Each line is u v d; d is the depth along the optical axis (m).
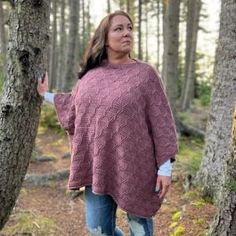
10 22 2.77
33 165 7.48
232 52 4.47
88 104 2.62
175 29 9.05
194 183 4.99
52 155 8.10
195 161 6.14
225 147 4.55
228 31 4.47
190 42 16.61
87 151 2.70
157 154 2.61
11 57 2.79
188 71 16.84
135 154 2.55
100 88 2.60
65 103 2.86
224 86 4.56
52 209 5.32
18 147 2.91
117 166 2.61
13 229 4.43
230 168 2.84
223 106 4.58
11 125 2.86
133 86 2.55
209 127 4.78
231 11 4.42
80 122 2.66
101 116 2.56
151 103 2.59
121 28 2.65
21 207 5.16
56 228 4.61
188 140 9.59
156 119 2.59
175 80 9.35
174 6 8.99
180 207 4.61
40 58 2.82
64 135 9.92
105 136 2.57
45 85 2.88
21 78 2.79
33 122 2.93
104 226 2.82
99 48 2.71
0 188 2.94
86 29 26.28
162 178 2.59
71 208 5.35
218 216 3.04
